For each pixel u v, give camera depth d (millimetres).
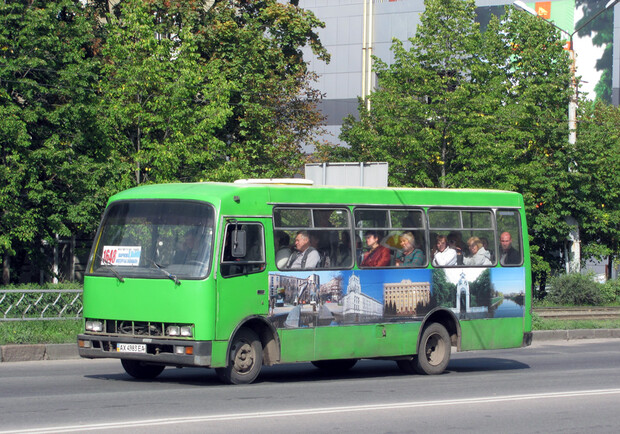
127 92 26578
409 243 14406
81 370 14484
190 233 12016
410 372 14812
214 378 13273
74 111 24875
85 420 8852
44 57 24891
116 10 34188
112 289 12234
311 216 13141
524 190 35594
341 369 15328
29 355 15898
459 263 15070
